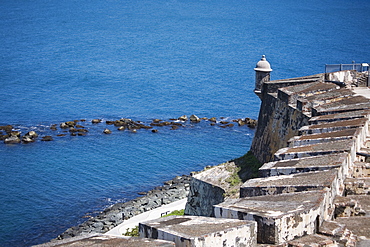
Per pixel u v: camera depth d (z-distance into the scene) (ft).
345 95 140.15
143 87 490.08
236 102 434.30
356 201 71.05
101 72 554.87
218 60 623.36
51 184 251.60
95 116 383.86
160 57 648.38
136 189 248.52
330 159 82.94
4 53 651.25
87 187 248.93
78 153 297.74
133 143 317.42
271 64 570.05
